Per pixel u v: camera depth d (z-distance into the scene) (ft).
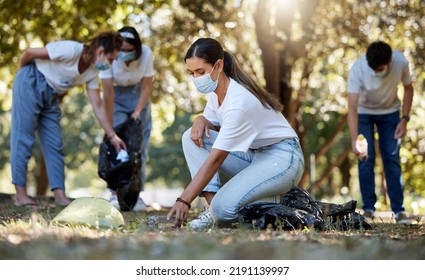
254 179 18.13
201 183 17.25
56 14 45.19
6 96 60.54
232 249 11.72
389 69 28.07
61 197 27.48
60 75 26.43
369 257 11.58
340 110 60.64
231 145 17.43
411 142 60.90
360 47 46.55
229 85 17.78
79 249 11.66
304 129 61.62
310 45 45.80
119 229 16.30
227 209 18.01
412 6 44.11
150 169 107.96
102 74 27.81
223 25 44.29
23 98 26.45
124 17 47.65
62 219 16.84
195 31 44.80
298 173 18.84
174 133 98.73
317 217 18.21
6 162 108.37
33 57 26.08
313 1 43.11
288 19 44.39
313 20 43.68
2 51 45.88
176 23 44.75
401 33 45.55
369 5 44.65
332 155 77.87
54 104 27.58
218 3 41.83
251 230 16.62
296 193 19.15
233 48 47.80
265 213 17.46
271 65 44.37
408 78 28.86
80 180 156.66
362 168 29.37
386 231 18.53
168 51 48.44
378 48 27.17
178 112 59.36
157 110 59.62
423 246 13.61
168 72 52.08
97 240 12.92
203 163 18.86
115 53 25.29
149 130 29.91
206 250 11.57
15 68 49.24
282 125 18.75
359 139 28.60
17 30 45.50
